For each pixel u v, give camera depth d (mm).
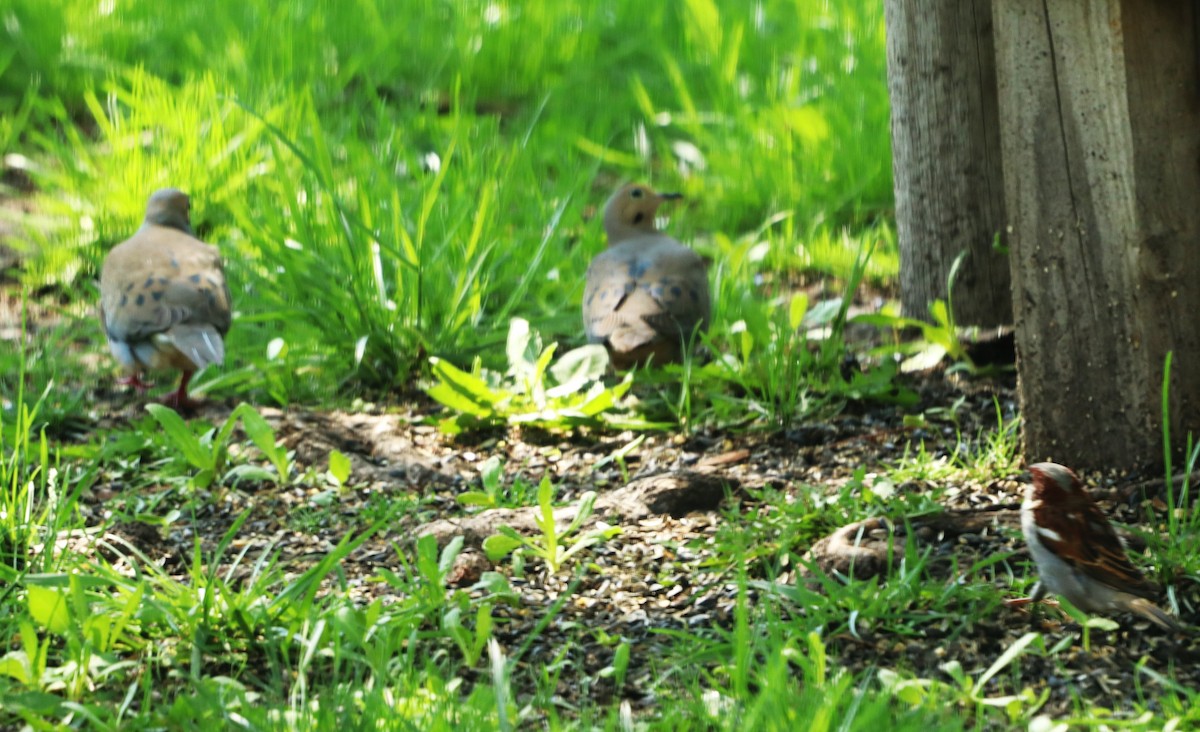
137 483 10555
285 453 10602
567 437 11602
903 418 11438
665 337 12156
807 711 6598
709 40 21062
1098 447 9703
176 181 16172
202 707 6910
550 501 9438
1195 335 9398
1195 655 7555
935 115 12547
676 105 20141
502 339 13164
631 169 18422
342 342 12945
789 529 8930
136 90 18078
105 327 12328
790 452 11016
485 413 11648
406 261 12883
